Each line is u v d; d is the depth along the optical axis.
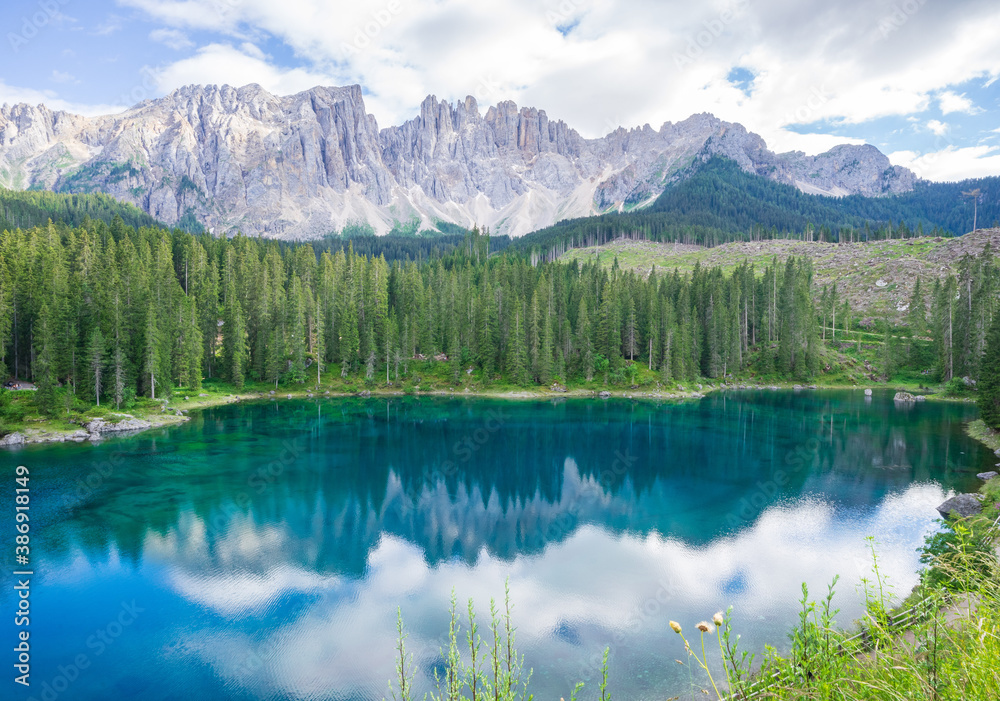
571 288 138.38
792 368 121.69
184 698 22.25
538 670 23.52
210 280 125.50
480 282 151.88
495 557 35.84
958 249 162.62
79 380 78.19
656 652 24.73
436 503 47.03
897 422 77.56
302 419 83.88
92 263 103.12
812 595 28.77
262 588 31.53
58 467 54.75
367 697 22.03
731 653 7.25
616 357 115.69
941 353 109.75
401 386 115.75
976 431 69.06
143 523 40.97
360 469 57.09
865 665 6.94
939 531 36.84
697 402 101.00
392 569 34.06
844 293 160.75
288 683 23.20
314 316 126.19
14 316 83.94
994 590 6.83
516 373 114.44
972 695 5.91
